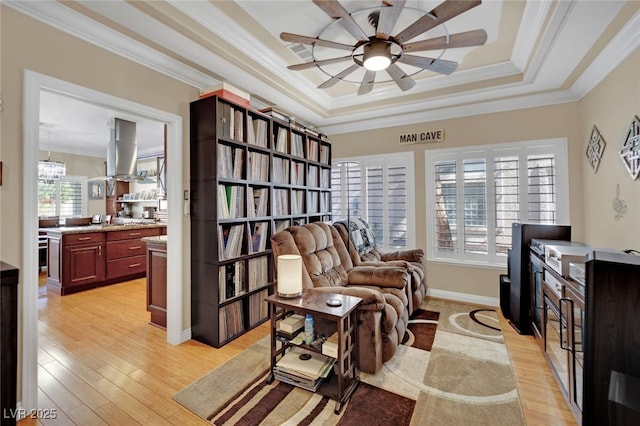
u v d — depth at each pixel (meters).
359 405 1.76
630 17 1.88
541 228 2.67
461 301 3.64
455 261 3.69
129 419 1.67
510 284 2.97
